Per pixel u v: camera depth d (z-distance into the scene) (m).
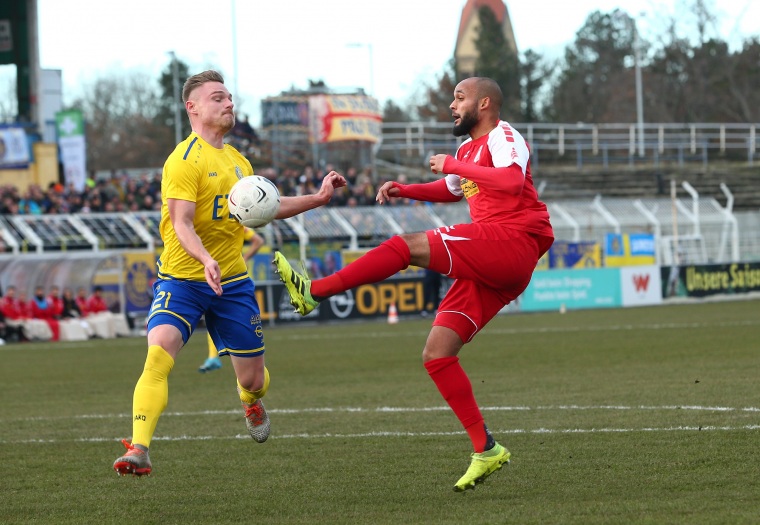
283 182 73.88
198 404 26.34
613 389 25.55
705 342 39.06
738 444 16.92
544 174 104.62
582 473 15.17
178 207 14.26
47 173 80.56
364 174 87.44
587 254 73.44
